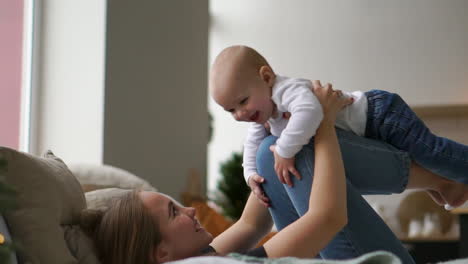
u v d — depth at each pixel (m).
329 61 8.55
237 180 5.84
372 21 8.41
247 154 1.98
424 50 8.21
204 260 1.23
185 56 4.84
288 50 8.73
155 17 4.53
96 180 2.75
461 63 8.08
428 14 8.22
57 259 1.65
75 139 4.16
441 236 7.31
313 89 1.79
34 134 4.20
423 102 8.16
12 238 1.61
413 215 7.52
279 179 1.81
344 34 8.51
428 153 1.86
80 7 4.20
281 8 8.78
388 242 1.82
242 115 1.83
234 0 9.00
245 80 1.80
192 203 4.02
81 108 4.15
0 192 1.36
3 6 4.27
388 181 1.88
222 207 5.82
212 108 8.99
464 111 8.02
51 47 4.24
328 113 1.75
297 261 1.36
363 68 8.41
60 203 1.74
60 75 4.21
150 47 4.48
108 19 4.15
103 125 4.09
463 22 8.10
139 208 1.69
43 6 4.27
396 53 8.30
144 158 4.41
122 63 4.25
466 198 1.96
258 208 2.01
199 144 4.98
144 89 4.43
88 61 4.16
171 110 4.68
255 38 8.90
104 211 1.82
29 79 4.23
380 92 1.92
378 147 1.85
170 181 4.65
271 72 1.84
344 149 1.82
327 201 1.64
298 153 1.78
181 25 4.79
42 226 1.65
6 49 4.25
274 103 1.83
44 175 1.73
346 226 1.81
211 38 9.05
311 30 8.66
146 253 1.67
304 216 1.65
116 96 4.20
